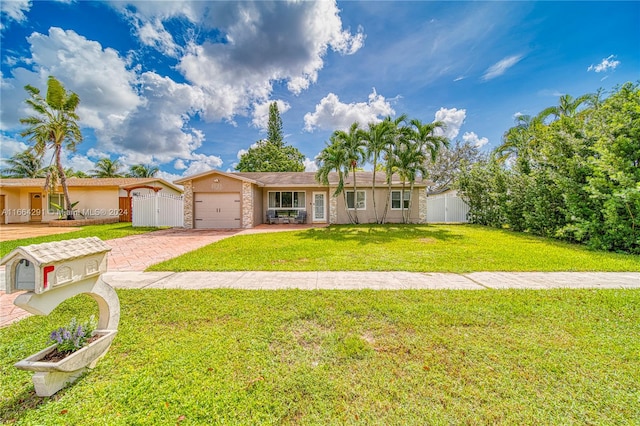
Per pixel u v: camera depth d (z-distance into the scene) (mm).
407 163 14820
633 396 2170
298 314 3740
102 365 2576
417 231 13039
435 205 18469
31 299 1905
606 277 5617
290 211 17734
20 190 20250
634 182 7684
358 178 18391
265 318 3623
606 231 8336
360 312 3797
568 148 10023
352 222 17438
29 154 16875
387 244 9500
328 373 2486
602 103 10414
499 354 2770
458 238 10852
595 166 8859
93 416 1989
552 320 3549
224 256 7621
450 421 1951
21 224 18234
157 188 18422
